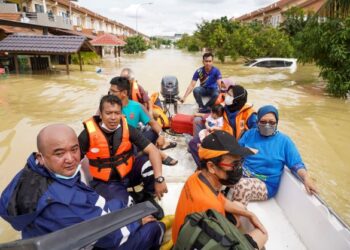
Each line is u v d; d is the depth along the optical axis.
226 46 23.67
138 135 2.76
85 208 1.72
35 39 16.09
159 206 2.84
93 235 1.33
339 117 7.84
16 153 5.04
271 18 37.38
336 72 10.62
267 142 2.97
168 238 2.55
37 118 7.23
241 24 30.78
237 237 1.46
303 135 6.42
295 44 13.75
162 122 5.12
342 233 1.95
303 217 2.46
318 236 2.22
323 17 11.99
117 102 2.57
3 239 2.94
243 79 14.54
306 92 11.28
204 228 1.47
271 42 22.86
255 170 3.00
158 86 12.45
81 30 33.69
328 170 4.77
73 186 1.74
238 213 2.22
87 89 11.57
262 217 2.78
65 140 1.66
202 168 1.89
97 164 2.68
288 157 2.88
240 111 3.46
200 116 4.71
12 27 18.94
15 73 15.73
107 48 39.06
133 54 43.28
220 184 1.92
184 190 1.92
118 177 2.78
